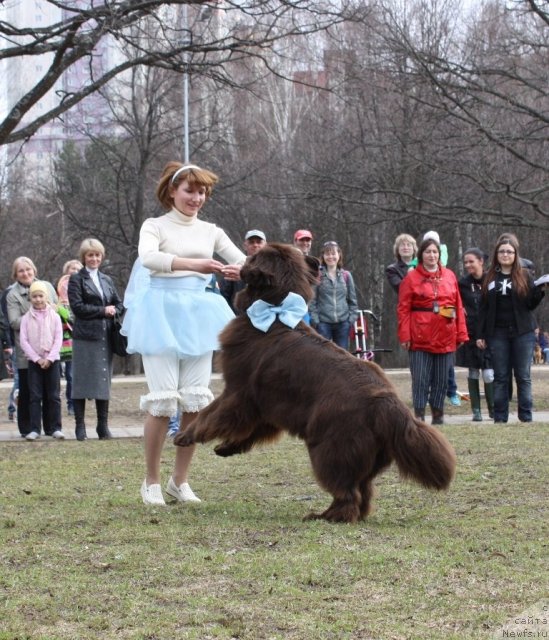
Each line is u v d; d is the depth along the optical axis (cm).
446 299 1090
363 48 2464
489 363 1234
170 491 639
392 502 615
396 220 2381
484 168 2155
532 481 683
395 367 3228
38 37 1229
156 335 603
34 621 368
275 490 674
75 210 3428
